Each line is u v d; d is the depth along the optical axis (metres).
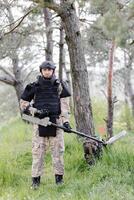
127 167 6.71
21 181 7.13
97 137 7.40
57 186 6.48
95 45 12.16
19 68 16.66
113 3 4.26
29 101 6.70
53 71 6.65
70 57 7.66
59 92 6.66
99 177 6.48
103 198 5.49
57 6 7.29
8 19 10.62
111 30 3.82
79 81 7.62
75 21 7.54
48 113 6.58
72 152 8.26
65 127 6.62
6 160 8.64
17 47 12.15
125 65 13.20
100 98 14.36
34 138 6.75
